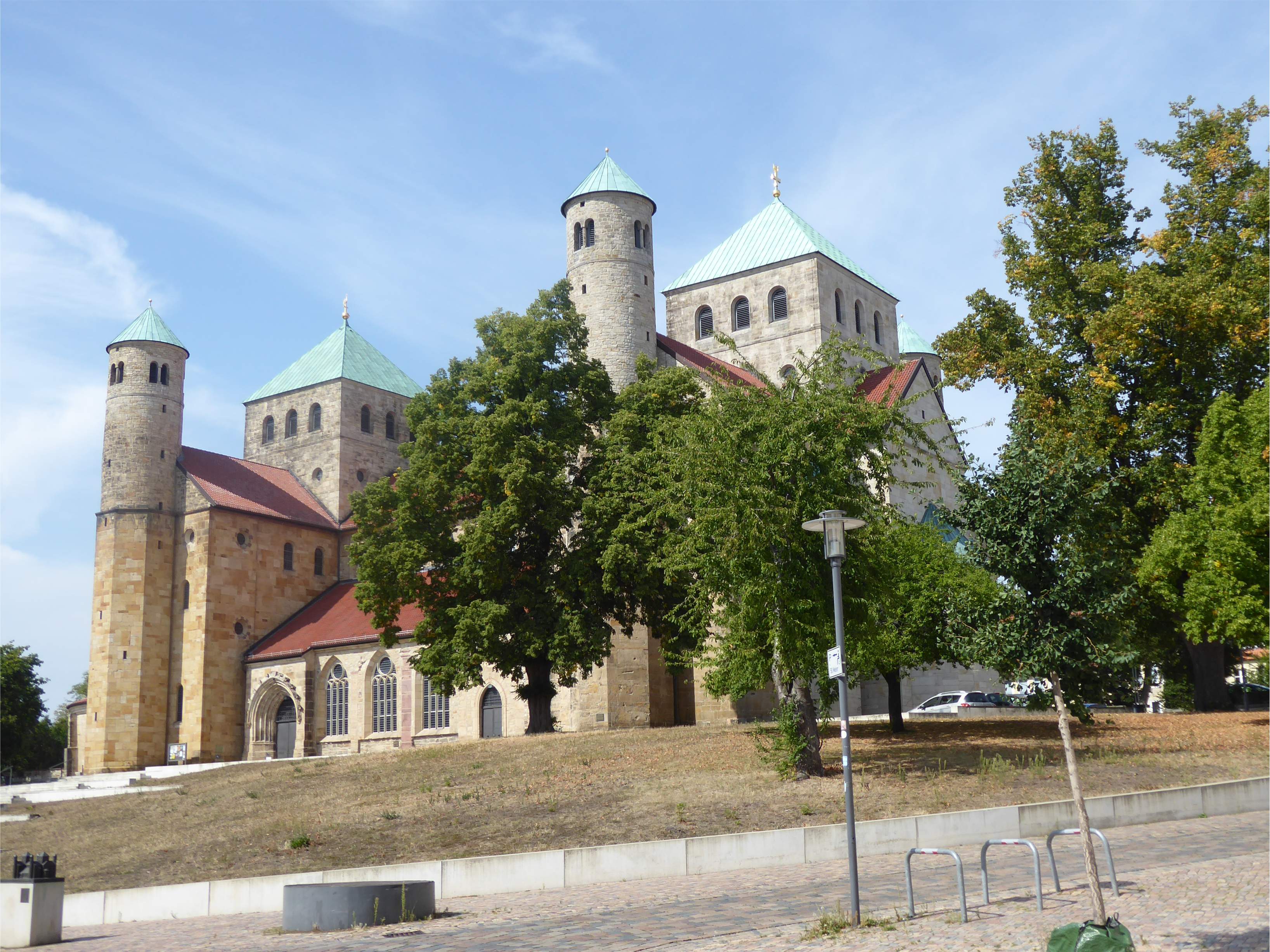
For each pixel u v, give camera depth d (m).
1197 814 27.03
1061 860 21.70
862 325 76.62
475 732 60.50
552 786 33.50
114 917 26.75
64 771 87.88
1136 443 45.06
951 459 66.62
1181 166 48.69
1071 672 16.27
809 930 15.13
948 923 15.20
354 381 84.88
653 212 63.66
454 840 28.38
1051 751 34.56
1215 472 40.78
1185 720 41.91
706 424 31.53
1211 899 15.77
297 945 17.44
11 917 20.86
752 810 27.92
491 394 50.25
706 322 75.94
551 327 50.09
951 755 34.41
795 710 31.36
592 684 54.94
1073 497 16.59
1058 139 50.69
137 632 70.88
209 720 70.25
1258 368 45.16
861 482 32.50
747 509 29.77
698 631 34.91
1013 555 16.56
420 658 49.09
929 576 38.97
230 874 28.59
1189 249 46.56
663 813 28.47
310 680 69.25
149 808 43.22
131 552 71.88
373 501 50.81
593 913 18.66
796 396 32.16
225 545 73.12
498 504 47.69
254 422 88.25
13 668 91.94
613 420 47.53
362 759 47.19
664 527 44.03
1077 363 49.25
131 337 74.75
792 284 72.19
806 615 30.50
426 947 16.22
